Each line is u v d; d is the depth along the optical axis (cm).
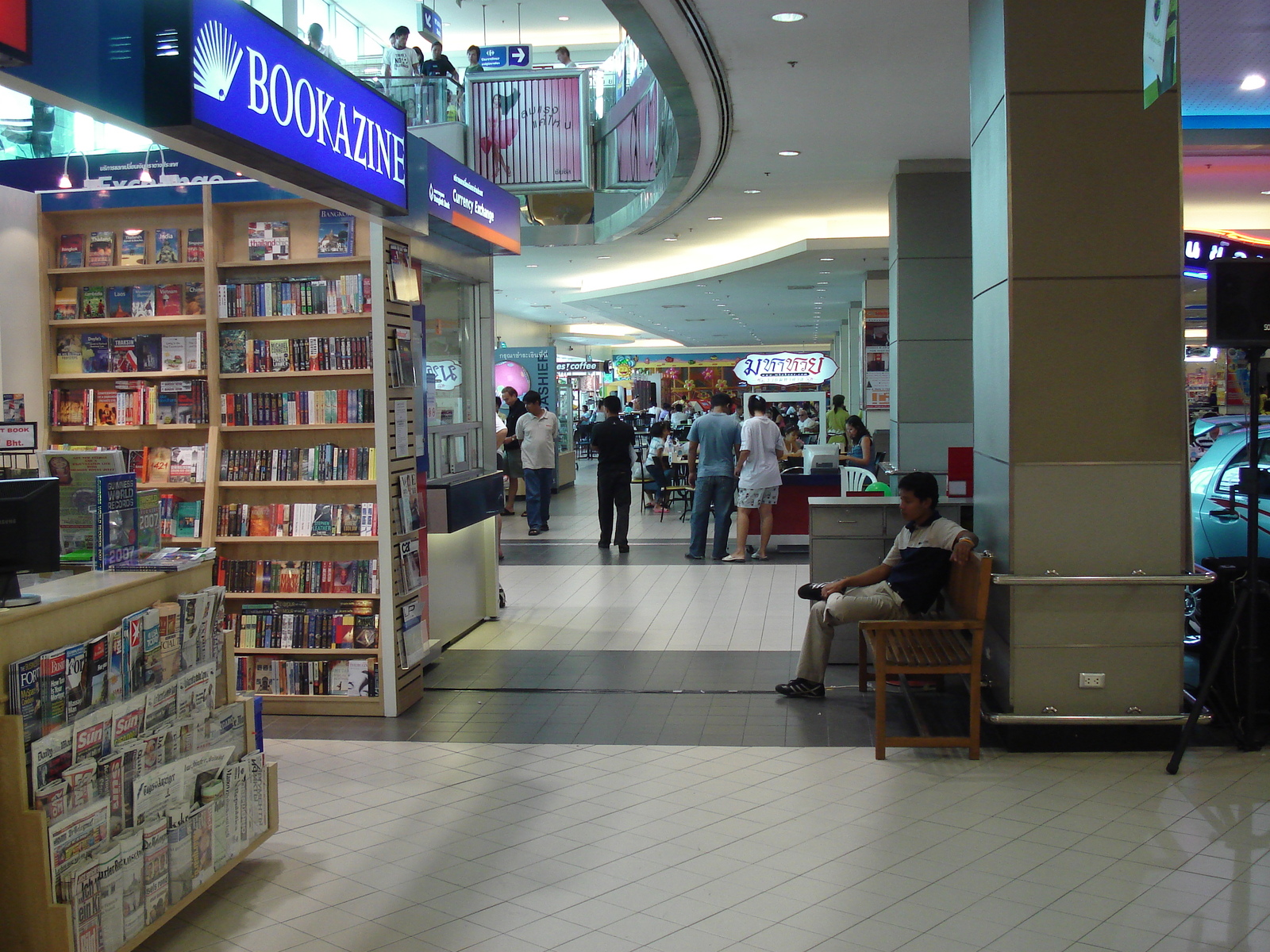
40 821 264
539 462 1282
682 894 338
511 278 1944
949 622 468
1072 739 472
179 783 320
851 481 1088
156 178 568
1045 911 321
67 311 581
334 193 435
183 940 315
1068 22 459
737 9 586
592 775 455
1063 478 465
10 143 760
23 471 371
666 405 4594
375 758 484
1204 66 711
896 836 381
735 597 864
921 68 693
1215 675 456
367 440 575
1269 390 541
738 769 459
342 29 1385
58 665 279
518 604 850
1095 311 462
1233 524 683
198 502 574
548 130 1184
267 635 559
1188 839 373
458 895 341
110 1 304
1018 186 461
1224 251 671
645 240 1467
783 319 2767
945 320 1005
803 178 1044
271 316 559
